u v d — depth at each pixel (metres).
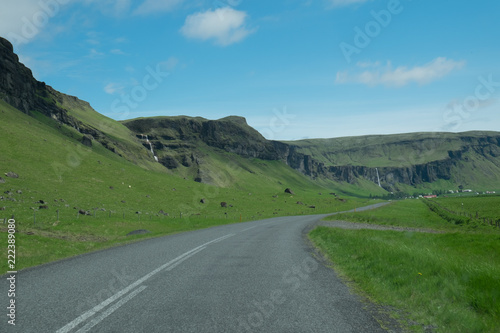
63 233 23.20
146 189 89.00
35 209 39.06
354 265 10.24
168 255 12.40
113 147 180.50
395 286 7.70
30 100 151.75
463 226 38.31
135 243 17.05
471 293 6.92
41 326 4.84
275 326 4.93
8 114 109.31
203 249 14.27
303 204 115.00
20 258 12.06
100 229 29.23
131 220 40.38
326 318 5.34
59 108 169.00
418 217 58.31
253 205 96.06
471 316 5.63
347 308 5.92
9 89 136.25
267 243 16.95
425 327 5.11
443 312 5.72
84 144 148.00
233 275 8.73
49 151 91.94
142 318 5.23
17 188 53.62
